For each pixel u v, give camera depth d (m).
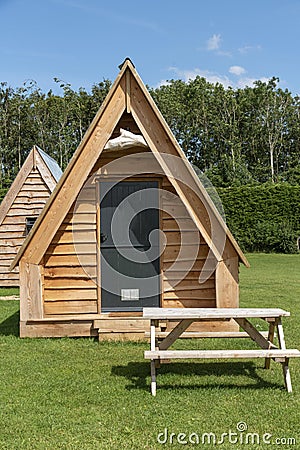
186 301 7.52
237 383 5.08
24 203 13.17
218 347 6.52
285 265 19.45
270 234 26.83
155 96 50.94
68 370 5.58
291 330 7.51
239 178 41.12
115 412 4.34
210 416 4.23
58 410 4.40
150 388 4.95
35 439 3.84
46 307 7.42
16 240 13.23
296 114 53.41
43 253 7.19
